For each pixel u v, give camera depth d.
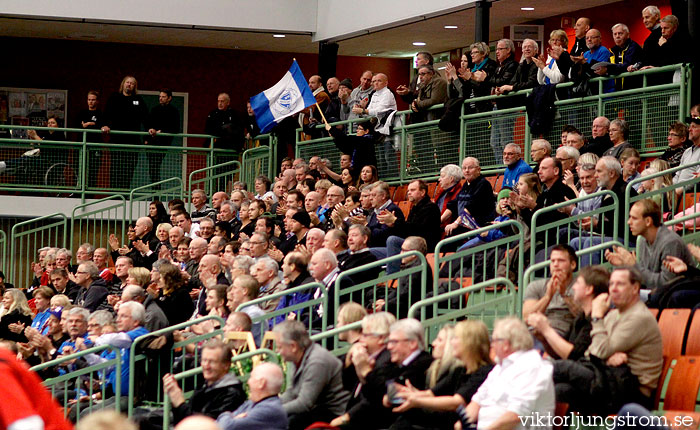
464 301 15.58
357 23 28.75
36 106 34.75
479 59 22.50
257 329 14.77
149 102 35.41
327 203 21.55
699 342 12.15
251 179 28.92
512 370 10.49
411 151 23.64
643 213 13.34
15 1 29.36
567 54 20.53
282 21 30.39
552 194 16.03
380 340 11.98
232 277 17.11
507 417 10.31
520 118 21.19
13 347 16.91
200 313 17.77
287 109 24.77
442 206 19.53
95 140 29.56
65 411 14.60
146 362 14.66
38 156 28.19
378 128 24.23
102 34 33.41
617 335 11.04
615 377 10.88
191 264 20.80
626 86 20.00
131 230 24.61
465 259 16.56
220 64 35.69
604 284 11.52
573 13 27.28
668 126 19.05
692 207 15.76
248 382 12.09
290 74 24.86
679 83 18.83
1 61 34.59
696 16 19.55
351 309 12.91
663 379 11.47
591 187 15.64
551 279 12.12
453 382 11.08
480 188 18.52
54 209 28.39
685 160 17.16
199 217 25.73
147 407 14.54
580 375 10.96
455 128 22.39
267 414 11.59
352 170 23.47
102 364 14.52
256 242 18.52
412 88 24.28
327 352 12.36
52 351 16.83
